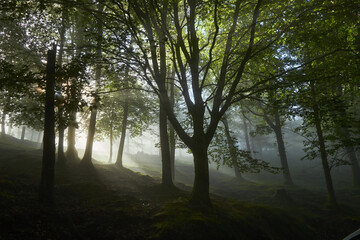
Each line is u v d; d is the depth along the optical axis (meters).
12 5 9.98
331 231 14.36
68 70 9.34
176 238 8.29
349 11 10.60
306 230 13.44
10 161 17.09
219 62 16.48
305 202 19.11
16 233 6.62
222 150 15.12
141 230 8.69
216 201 13.68
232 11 12.48
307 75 11.16
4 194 8.89
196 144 11.29
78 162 19.56
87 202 10.96
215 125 11.69
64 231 7.61
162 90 11.90
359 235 4.16
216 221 9.68
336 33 13.13
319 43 11.84
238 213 11.91
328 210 17.28
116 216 9.55
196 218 9.32
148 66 11.23
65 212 8.98
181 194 13.92
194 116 11.64
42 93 9.95
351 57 10.85
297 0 11.87
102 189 13.05
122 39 10.47
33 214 7.89
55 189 11.75
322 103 10.77
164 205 11.27
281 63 15.79
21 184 11.51
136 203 11.43
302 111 11.36
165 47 15.32
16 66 16.30
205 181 10.97
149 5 11.42
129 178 17.47
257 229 10.97
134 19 12.77
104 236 7.97
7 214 7.26
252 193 22.39
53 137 9.91
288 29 11.33
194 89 11.95
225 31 14.72
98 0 10.94
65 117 10.52
